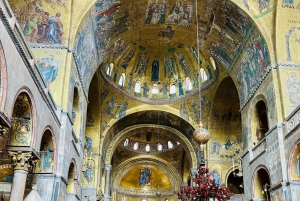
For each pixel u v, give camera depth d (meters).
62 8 16.28
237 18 19.12
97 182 26.83
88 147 27.67
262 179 18.36
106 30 20.23
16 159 11.02
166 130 32.84
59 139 14.41
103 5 17.81
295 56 17.39
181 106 29.92
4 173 13.86
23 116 11.17
